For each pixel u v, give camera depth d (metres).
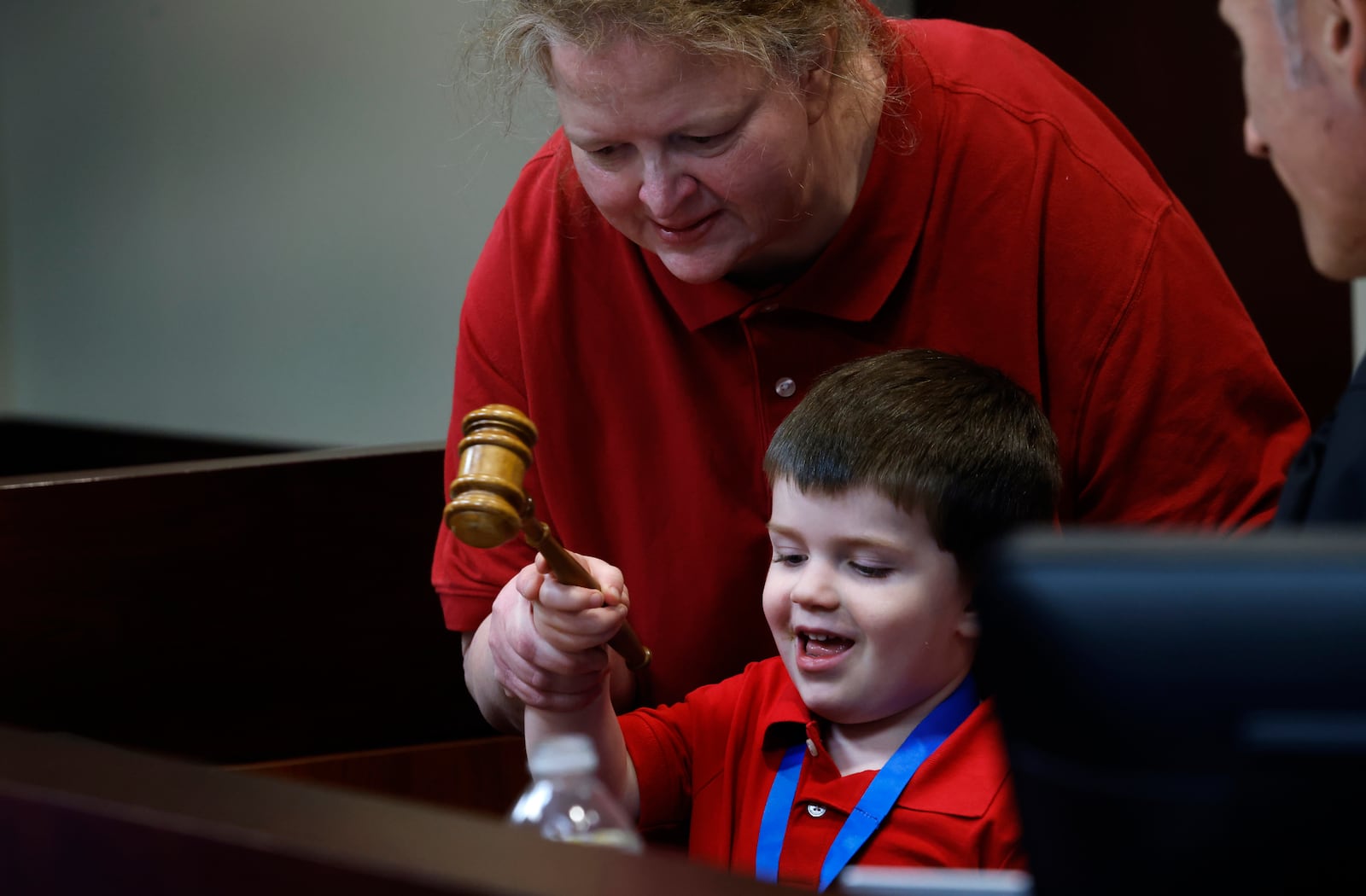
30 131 13.57
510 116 2.94
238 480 4.39
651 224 2.62
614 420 3.11
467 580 3.21
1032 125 2.96
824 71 2.57
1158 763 0.93
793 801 2.71
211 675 4.42
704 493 3.04
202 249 12.05
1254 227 7.06
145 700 4.36
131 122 12.46
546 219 3.11
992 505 2.66
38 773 1.42
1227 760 0.92
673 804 2.89
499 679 2.86
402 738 4.61
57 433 13.55
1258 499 2.90
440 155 10.00
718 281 2.91
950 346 2.96
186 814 1.30
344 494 4.48
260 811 1.32
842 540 2.65
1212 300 2.94
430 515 4.57
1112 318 2.90
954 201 2.92
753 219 2.56
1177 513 2.93
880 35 2.90
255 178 11.43
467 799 4.66
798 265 2.93
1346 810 0.92
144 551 4.33
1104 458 2.97
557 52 2.42
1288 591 0.91
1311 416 7.07
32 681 4.25
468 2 2.90
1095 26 7.19
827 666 2.68
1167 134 7.16
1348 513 1.70
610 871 1.18
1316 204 1.68
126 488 4.30
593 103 2.42
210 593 4.40
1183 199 7.18
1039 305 2.94
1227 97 7.01
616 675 3.13
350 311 10.94
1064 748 0.96
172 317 12.49
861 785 2.65
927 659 2.67
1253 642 0.91
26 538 4.21
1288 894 0.95
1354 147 1.61
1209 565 0.93
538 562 2.61
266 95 11.16
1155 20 7.07
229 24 11.33
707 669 3.15
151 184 12.39
